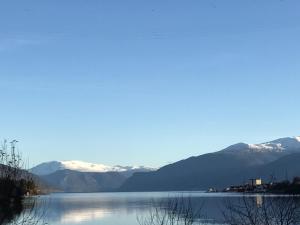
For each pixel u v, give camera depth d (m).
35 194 140.50
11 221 66.88
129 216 96.88
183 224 41.91
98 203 175.50
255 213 31.55
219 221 62.16
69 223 83.06
